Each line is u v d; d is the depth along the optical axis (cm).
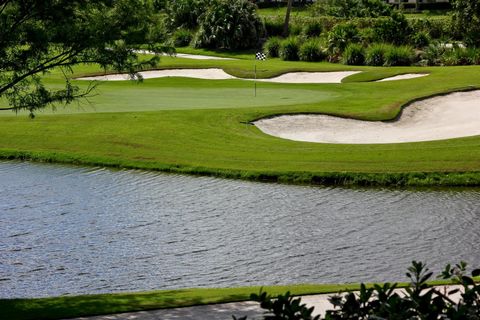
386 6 7744
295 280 1560
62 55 1588
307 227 1958
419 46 6062
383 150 2830
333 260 1683
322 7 8075
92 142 3038
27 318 1187
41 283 1577
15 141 3095
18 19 1505
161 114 3384
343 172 2553
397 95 3906
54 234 1917
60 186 2459
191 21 7175
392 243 1809
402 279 1542
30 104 1597
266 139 3041
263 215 2086
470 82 4206
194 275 1603
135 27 1588
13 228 1972
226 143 2981
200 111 3419
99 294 1401
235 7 6781
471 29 6325
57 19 1503
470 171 2542
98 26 1533
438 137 3052
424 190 2411
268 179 2570
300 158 2755
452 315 675
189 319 1159
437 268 1611
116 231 1936
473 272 778
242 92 4159
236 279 1575
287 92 4156
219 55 6569
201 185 2477
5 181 2542
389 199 2277
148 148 2942
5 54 1502
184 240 1848
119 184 2486
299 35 6831
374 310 684
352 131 3206
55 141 3070
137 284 1560
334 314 691
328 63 5872
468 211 2114
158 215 2088
